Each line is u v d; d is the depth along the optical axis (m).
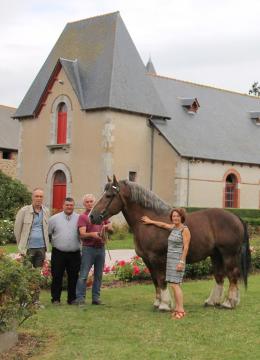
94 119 28.03
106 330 8.29
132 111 28.22
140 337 7.89
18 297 7.40
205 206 29.73
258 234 27.17
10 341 7.39
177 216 9.23
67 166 29.12
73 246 10.29
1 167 41.84
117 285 12.83
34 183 30.84
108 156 27.34
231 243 9.79
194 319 9.01
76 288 10.38
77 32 31.75
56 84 29.81
